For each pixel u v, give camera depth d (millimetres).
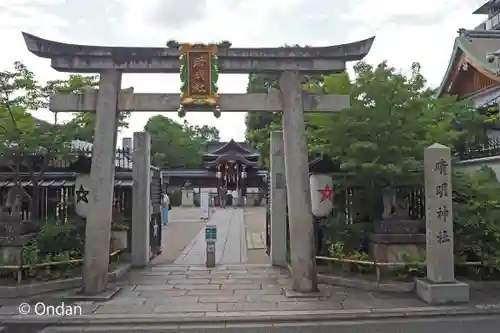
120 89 11008
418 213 12797
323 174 12539
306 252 10586
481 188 11953
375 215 12805
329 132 11898
